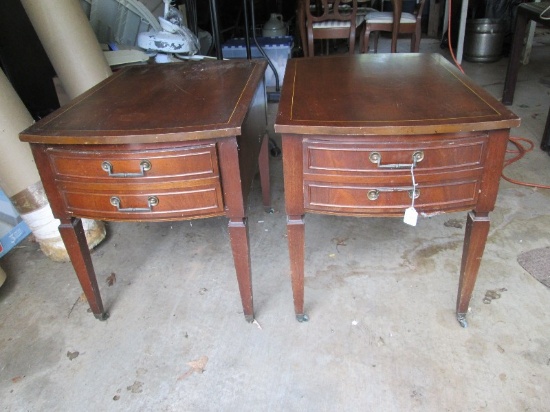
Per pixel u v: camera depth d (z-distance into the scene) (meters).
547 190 1.98
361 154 1.06
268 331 1.37
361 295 1.48
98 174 1.12
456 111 1.07
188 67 1.62
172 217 1.17
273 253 1.71
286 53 3.23
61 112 1.23
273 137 2.61
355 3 2.83
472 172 1.09
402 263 1.61
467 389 1.16
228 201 1.16
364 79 1.37
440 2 4.62
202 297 1.52
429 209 1.13
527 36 3.65
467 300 1.31
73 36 1.77
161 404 1.18
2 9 2.34
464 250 1.25
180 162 1.09
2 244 1.74
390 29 3.00
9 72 2.47
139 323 1.43
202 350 1.32
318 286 1.52
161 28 2.59
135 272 1.65
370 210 1.14
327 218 1.89
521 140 2.41
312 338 1.34
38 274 1.67
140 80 1.50
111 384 1.24
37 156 1.14
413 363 1.24
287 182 1.13
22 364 1.32
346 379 1.21
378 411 1.13
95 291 1.39
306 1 2.89
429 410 1.12
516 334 1.30
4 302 1.55
